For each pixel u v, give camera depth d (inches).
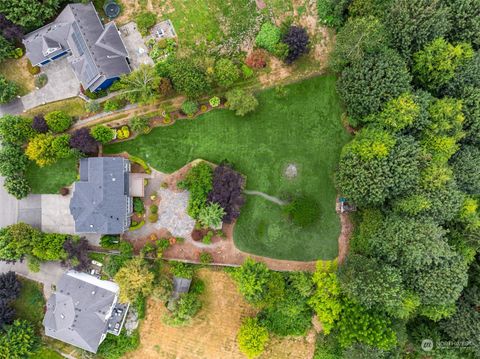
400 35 2198.6
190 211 2411.4
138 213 2514.8
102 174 2331.4
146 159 2539.4
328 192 2522.1
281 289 2325.3
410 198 2170.3
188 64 2377.0
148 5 2502.5
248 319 2425.0
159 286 2358.5
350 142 2322.8
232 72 2367.1
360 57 2208.4
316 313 2522.1
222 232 2506.2
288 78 2516.0
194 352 2556.6
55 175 2527.1
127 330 2539.4
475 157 2262.6
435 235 2070.6
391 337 2176.4
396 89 2180.1
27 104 2539.4
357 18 2212.1
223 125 2529.5
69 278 2433.6
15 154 2410.2
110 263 2466.8
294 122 2529.5
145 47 2506.2
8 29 2378.2
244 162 2539.4
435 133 2208.4
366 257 2256.4
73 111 2522.1
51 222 2536.9
